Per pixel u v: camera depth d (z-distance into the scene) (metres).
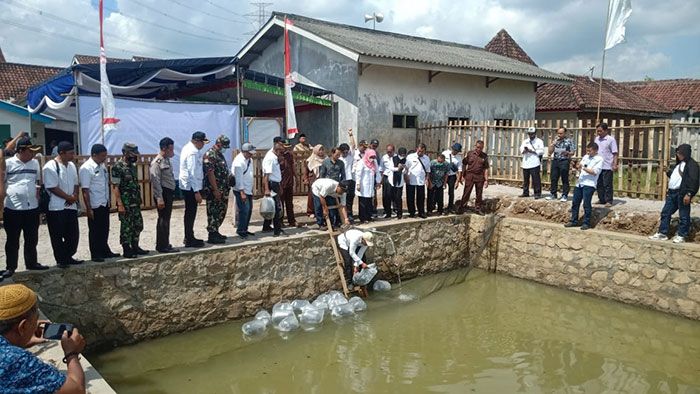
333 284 8.87
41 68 23.91
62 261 6.43
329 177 9.43
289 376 6.19
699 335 7.61
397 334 7.51
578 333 7.71
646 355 6.94
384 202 10.58
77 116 10.80
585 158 9.50
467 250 11.38
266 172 8.51
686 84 28.50
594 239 9.35
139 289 6.89
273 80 13.14
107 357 6.52
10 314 2.37
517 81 18.08
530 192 12.12
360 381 6.07
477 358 6.77
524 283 10.25
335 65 14.61
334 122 14.73
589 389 5.93
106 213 6.85
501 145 13.51
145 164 10.90
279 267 8.20
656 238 8.67
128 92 13.64
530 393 5.81
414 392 5.80
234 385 5.96
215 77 12.38
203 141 7.60
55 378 2.38
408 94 15.17
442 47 19.30
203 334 7.29
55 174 6.28
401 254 10.00
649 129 10.62
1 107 15.80
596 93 21.36
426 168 10.73
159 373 6.18
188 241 7.64
